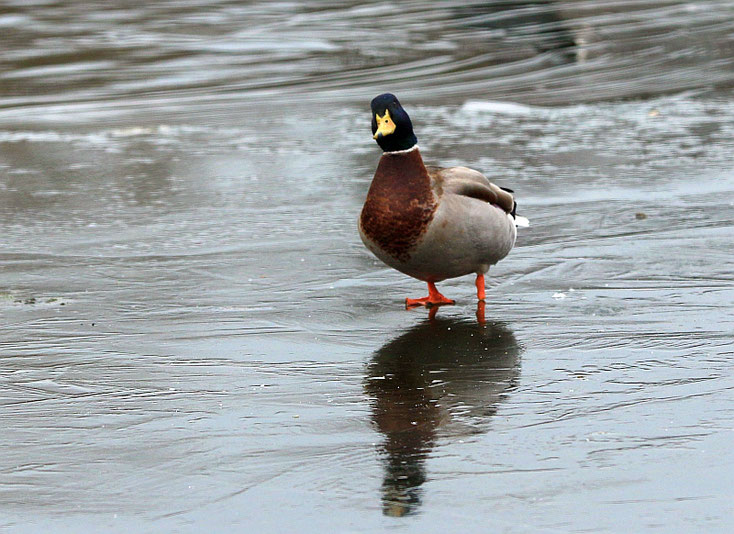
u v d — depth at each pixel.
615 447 7.61
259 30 36.53
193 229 15.54
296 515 6.74
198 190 18.09
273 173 19.20
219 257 13.98
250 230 15.43
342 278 12.93
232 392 8.99
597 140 21.16
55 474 7.39
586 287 12.19
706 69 28.56
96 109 25.67
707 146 20.34
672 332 10.38
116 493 7.09
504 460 7.45
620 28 35.41
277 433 8.05
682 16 37.41
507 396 8.73
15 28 37.59
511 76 28.53
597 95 25.78
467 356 9.86
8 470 7.46
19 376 9.48
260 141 21.92
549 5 40.53
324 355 10.00
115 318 11.31
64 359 9.95
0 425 8.30
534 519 6.61
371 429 8.09
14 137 22.81
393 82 28.09
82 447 7.86
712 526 6.48
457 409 8.47
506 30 35.62
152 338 10.59
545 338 10.33
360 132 22.52
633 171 18.64
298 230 15.40
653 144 20.64
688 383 8.89
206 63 31.23
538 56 31.27
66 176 19.27
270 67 30.47
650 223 15.21
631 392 8.71
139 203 17.25
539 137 21.52
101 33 36.34
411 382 9.16
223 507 6.87
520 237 14.71
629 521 6.55
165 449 7.79
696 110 23.67
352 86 27.69
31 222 16.09
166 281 12.86
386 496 6.96
